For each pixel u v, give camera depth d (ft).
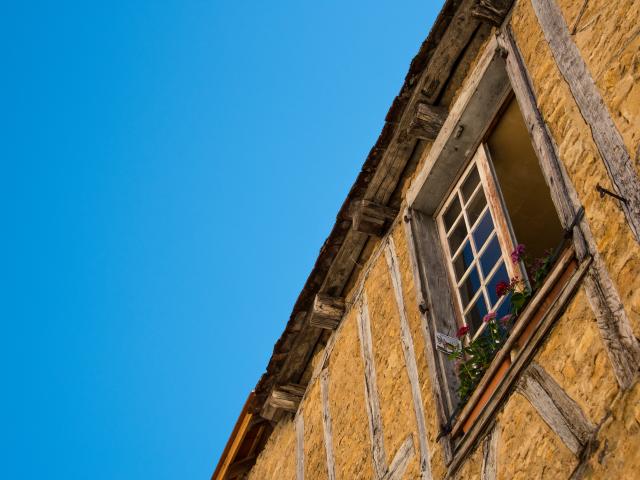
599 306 13.50
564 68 16.46
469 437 15.72
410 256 20.92
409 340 19.94
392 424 19.49
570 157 15.42
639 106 14.11
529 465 13.80
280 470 26.03
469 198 20.58
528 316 15.23
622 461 11.96
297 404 26.25
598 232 14.10
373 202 23.13
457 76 21.17
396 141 22.20
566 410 13.44
